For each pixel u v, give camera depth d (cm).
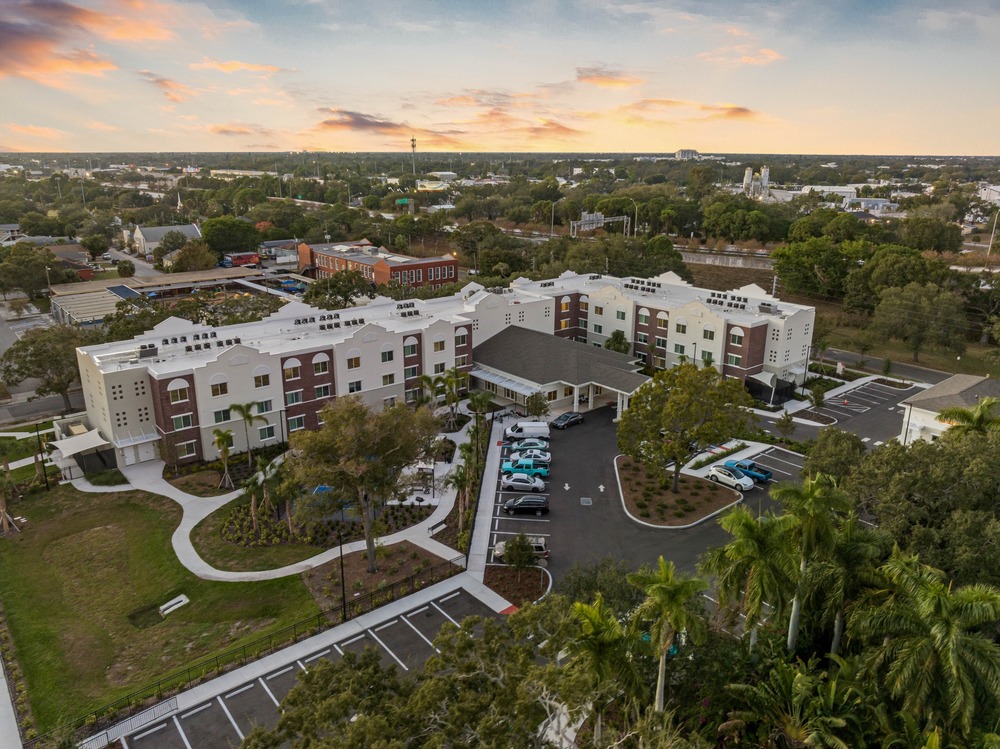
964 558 3556
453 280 15600
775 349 8662
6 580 5016
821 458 4869
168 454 6769
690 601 3528
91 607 4709
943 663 2852
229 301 11106
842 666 3309
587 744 2805
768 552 3319
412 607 4581
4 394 9300
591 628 2822
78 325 9600
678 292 10350
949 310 10000
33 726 3625
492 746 2197
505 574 4944
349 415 4653
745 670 3447
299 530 5519
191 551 5334
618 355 8881
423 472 5938
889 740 2916
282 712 2603
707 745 2873
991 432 4428
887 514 3994
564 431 7700
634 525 5650
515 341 9312
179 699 3784
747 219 18312
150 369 6725
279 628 4381
